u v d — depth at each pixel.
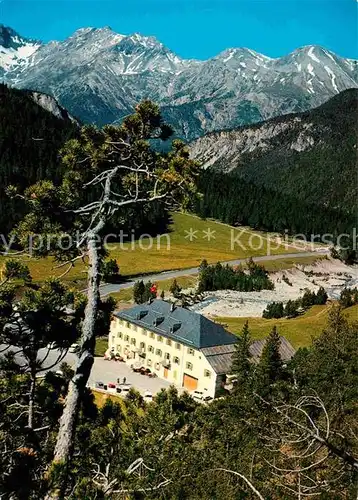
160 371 67.25
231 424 31.48
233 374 57.75
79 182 14.34
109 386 57.38
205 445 28.34
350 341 47.00
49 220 13.98
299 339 79.00
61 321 15.07
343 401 27.98
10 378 16.11
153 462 19.73
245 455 25.52
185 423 30.66
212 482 23.17
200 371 62.28
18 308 14.67
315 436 12.03
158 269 135.75
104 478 15.60
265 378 44.62
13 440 15.23
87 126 14.92
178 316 69.12
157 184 13.48
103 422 21.66
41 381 17.48
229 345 65.50
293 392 36.00
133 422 25.06
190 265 144.12
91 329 11.77
